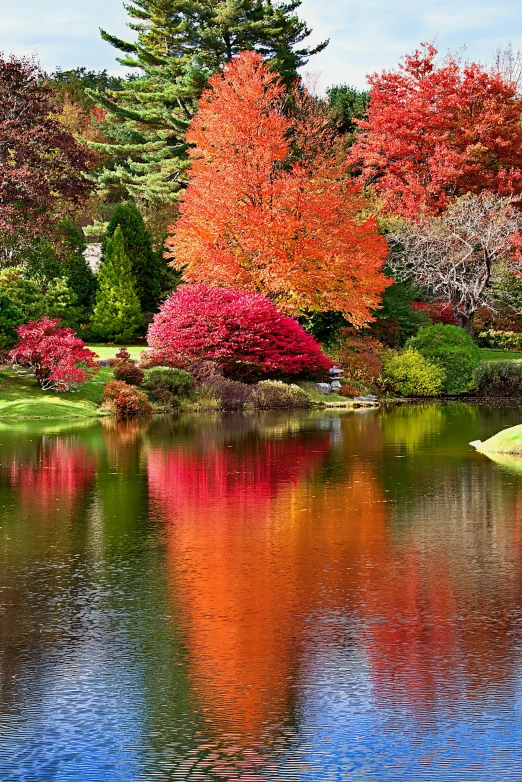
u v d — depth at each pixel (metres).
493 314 49.06
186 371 32.78
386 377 38.38
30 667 7.49
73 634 8.25
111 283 43.84
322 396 34.81
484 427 26.08
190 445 21.70
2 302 30.50
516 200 46.19
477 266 44.56
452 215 44.81
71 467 18.06
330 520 13.09
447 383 39.19
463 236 44.78
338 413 31.03
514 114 50.94
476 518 13.20
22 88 38.62
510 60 58.28
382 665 7.51
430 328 40.19
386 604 9.12
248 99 38.47
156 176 55.34
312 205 36.53
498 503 14.30
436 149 49.56
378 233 44.19
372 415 30.27
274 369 34.56
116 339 43.56
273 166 41.72
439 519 13.14
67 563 10.73
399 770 5.86
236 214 37.19
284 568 10.48
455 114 51.50
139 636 8.20
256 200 37.88
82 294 45.72
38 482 16.33
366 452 20.47
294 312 37.62
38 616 8.77
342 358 37.59
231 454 20.08
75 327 40.97
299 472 17.53
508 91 50.72
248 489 15.65
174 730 6.39
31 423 26.52
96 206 61.59
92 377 31.77
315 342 35.94
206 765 5.93
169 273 47.31
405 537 12.05
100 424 26.56
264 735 6.31
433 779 5.75
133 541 11.81
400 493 15.23
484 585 9.77
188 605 9.09
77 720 6.55
